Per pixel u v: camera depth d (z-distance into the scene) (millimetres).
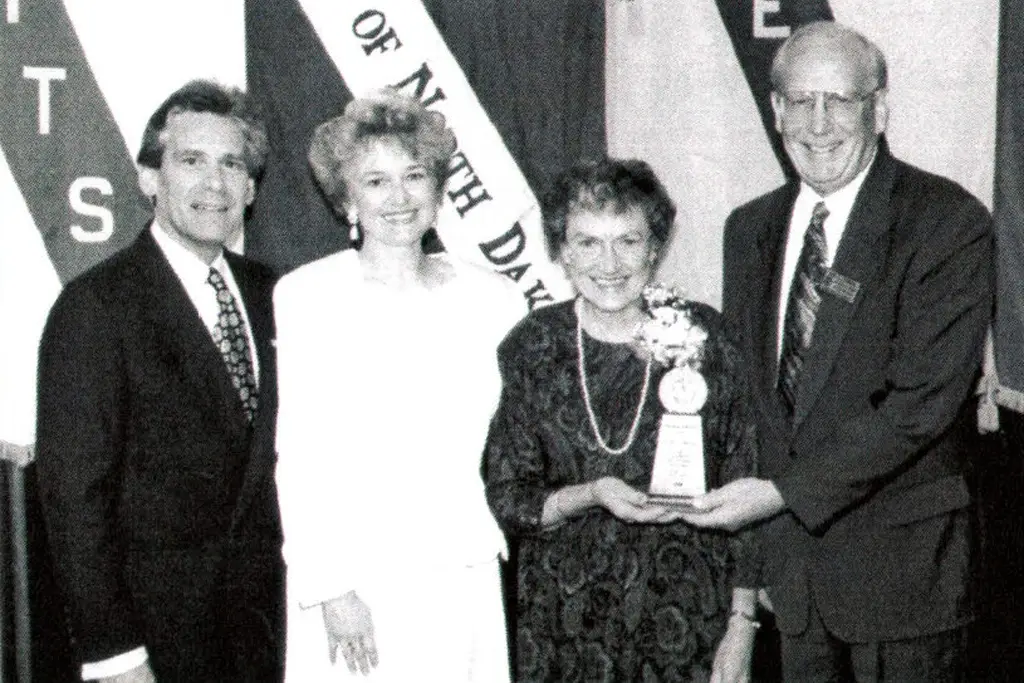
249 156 2938
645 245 2744
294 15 3637
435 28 3678
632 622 2777
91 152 3551
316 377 2660
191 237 2883
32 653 3730
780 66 2947
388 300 2713
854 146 2891
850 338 2865
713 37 3768
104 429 2764
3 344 3521
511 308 2859
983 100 3742
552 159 3734
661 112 3781
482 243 3725
